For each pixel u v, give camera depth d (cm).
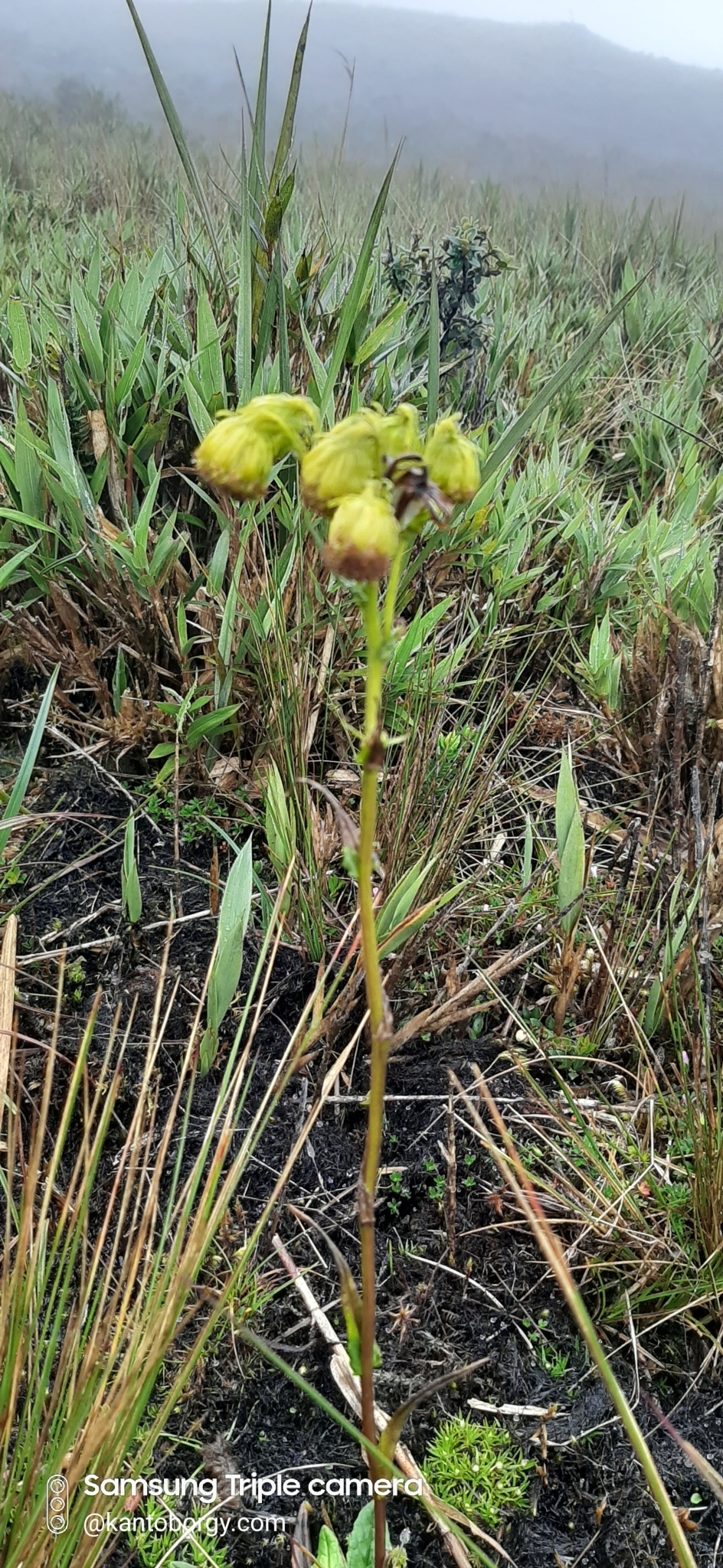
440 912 39
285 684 42
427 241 101
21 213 122
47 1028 35
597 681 52
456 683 48
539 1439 27
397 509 14
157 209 121
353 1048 35
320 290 60
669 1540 26
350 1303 18
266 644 43
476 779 46
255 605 45
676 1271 30
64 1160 32
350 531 13
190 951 38
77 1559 21
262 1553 25
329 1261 31
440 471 15
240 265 49
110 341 50
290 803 41
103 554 46
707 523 66
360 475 14
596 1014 38
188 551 53
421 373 64
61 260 80
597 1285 30
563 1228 32
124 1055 35
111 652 49
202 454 16
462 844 43
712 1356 29
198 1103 34
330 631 45
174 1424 27
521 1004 38
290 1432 27
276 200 50
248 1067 35
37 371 54
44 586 46
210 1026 33
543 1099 32
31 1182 20
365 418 14
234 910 33
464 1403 28
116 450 49
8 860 41
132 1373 21
